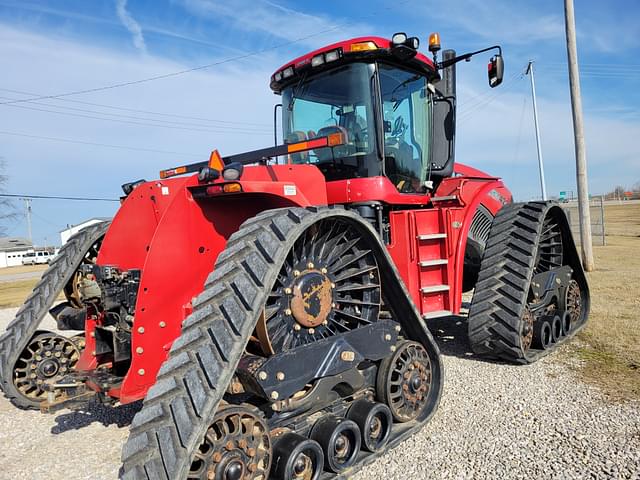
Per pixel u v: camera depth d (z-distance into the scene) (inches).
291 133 181.6
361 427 118.1
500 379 171.8
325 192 144.5
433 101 191.6
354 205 159.8
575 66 426.3
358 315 127.6
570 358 190.4
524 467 114.7
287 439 105.0
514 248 190.9
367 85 161.0
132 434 88.2
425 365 139.6
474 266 228.4
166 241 120.1
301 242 113.4
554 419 137.9
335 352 114.7
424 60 174.4
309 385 114.4
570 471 111.8
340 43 158.6
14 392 161.5
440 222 172.9
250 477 96.6
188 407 87.0
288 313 110.4
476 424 137.6
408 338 141.6
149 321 118.1
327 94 169.9
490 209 221.0
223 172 112.2
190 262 124.0
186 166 152.8
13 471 128.0
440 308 171.8
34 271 1529.3
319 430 112.4
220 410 94.7
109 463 130.0
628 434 126.7
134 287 128.9
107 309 132.1
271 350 107.1
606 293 303.6
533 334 194.4
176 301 122.0
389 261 127.0
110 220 179.5
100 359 144.9
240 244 103.4
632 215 1343.5
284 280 110.7
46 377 166.9
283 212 109.4
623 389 155.8
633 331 218.8
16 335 161.6
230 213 131.4
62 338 171.8
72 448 140.4
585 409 143.0
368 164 161.8
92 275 141.6
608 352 193.9
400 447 126.5
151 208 132.9
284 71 175.8
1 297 593.6
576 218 940.0
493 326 182.7
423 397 138.5
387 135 168.2
